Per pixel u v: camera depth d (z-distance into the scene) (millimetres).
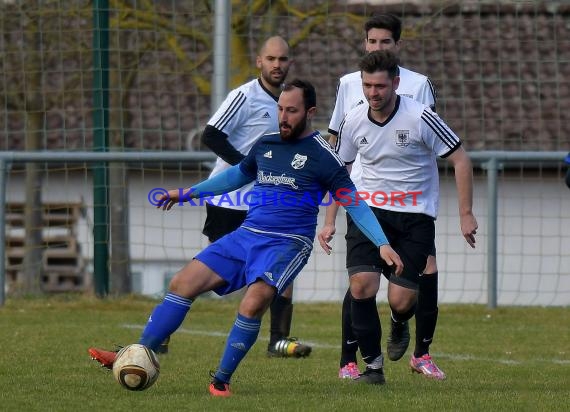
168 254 44656
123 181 37906
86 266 46938
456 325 32281
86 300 36094
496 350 26672
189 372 21625
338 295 43375
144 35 42781
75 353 24406
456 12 42125
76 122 44469
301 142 18922
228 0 34125
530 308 36625
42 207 42969
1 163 34625
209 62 43406
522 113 43750
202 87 43594
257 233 18750
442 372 21938
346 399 18219
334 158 18844
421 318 21812
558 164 41438
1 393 18641
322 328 31203
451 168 41875
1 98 44375
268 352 25141
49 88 43000
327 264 43500
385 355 25891
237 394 18750
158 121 45062
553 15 42750
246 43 41281
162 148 44781
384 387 19844
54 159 34719
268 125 25766
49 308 34969
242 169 19562
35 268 43406
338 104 22875
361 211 18844
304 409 17078
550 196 48031
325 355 25312
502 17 42531
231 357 18469
